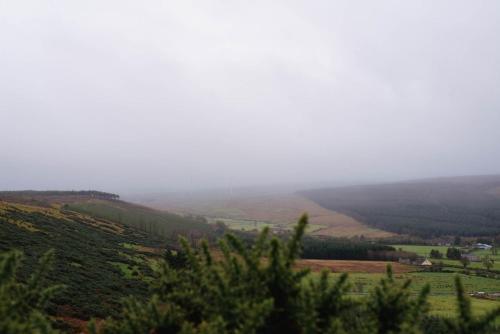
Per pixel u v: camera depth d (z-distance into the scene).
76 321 28.38
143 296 40.50
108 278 44.69
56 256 46.38
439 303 54.84
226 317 6.64
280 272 6.82
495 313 6.30
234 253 7.83
